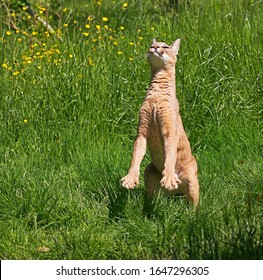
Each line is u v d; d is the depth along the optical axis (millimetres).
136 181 8539
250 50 12312
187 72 11719
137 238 8258
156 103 8883
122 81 11625
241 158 10312
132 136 11055
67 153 10312
